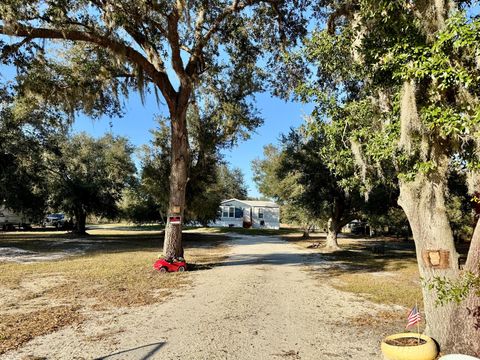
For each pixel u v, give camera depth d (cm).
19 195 2419
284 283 1030
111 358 457
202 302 775
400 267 1402
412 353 439
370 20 594
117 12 1055
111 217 3472
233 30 1413
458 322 457
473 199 484
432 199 518
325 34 777
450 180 1280
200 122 1825
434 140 519
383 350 464
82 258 1559
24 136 2212
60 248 2022
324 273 1246
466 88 490
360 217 2341
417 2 524
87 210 3272
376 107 709
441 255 500
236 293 872
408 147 529
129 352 479
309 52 807
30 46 1100
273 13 1416
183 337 541
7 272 1161
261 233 4194
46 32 1064
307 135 800
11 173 2192
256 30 1477
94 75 1234
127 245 2281
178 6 1148
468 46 447
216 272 1212
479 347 441
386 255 1894
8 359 453
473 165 483
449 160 541
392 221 2680
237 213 5434
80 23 1109
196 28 1345
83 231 3425
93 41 1113
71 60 1223
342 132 758
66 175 3231
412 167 562
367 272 1274
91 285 963
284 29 1438
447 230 511
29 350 486
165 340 528
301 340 538
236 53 1530
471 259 456
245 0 1309
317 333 573
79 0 1053
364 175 719
